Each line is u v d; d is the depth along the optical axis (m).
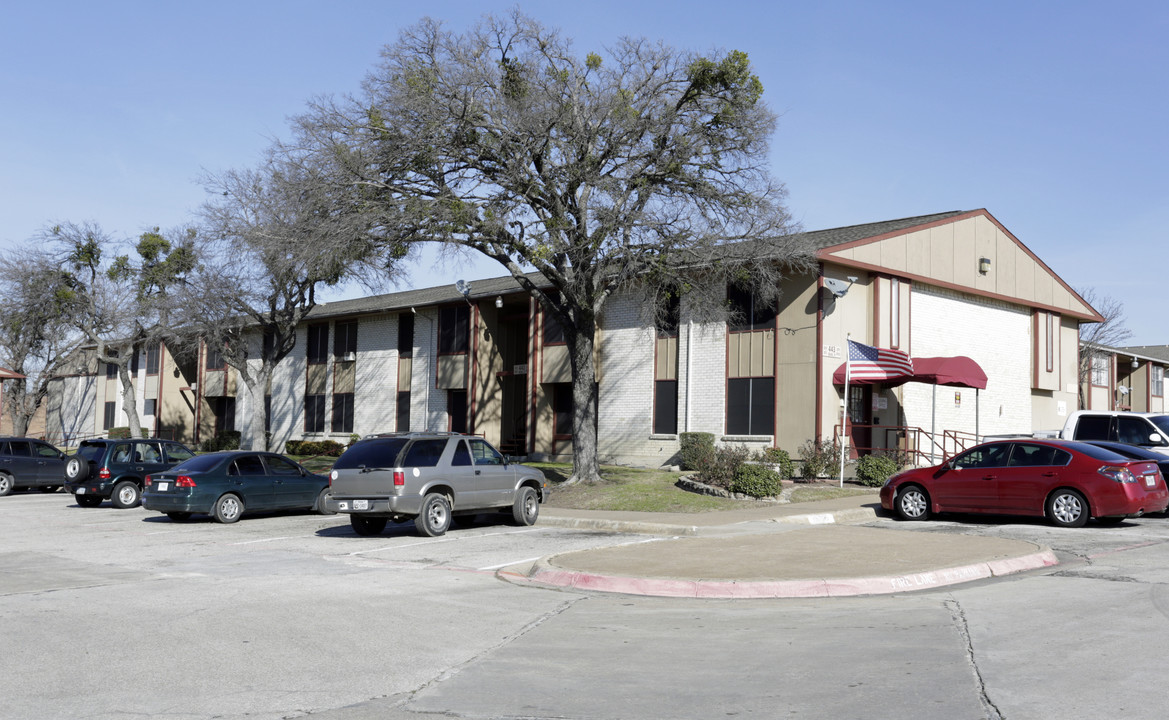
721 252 22.97
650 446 30.92
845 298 27.80
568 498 22.31
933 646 7.76
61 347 48.38
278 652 8.02
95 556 14.67
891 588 10.75
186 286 36.19
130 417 41.88
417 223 21.66
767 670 7.16
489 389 37.62
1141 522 17.09
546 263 22.88
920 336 30.47
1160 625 8.27
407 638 8.58
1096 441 19.69
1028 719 5.72
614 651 7.97
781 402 27.59
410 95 21.09
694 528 16.97
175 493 19.41
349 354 44.00
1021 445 17.09
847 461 26.48
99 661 7.71
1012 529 16.14
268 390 48.72
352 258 22.48
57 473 29.80
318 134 21.94
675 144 22.25
